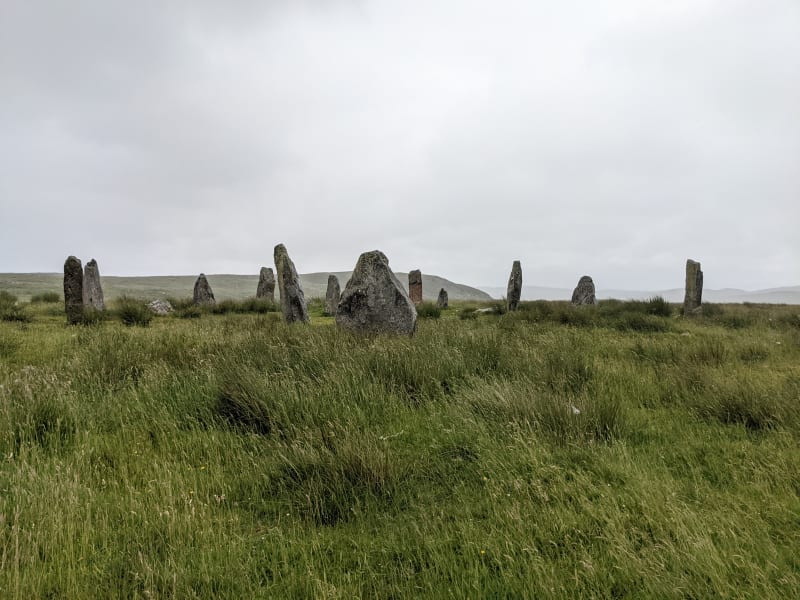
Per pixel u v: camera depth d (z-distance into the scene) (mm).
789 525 2756
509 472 3361
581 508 2938
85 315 13109
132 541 2641
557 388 5238
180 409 4797
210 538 2695
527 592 2195
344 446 3535
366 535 2771
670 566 2354
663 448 4031
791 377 6195
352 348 6914
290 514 3010
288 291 13859
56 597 2199
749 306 26562
